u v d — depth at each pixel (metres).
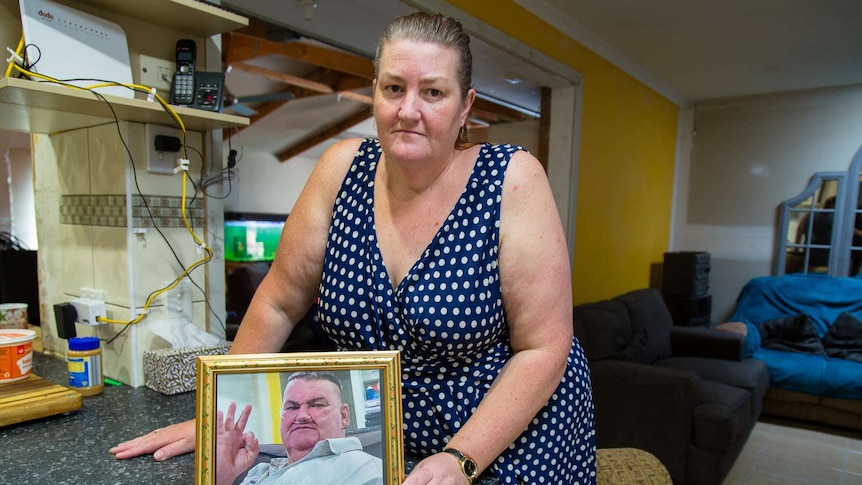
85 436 0.93
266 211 7.78
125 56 1.14
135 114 1.13
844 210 4.23
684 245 5.05
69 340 1.14
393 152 0.69
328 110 6.43
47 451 0.86
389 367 0.68
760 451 2.95
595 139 3.47
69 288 1.38
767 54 3.49
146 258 1.23
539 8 2.78
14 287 1.60
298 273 0.86
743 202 4.72
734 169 4.75
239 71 5.10
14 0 1.05
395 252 0.77
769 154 4.57
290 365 0.66
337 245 0.80
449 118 0.69
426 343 0.75
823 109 4.30
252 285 3.46
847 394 3.13
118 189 1.20
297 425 0.66
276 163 7.88
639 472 1.32
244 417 0.64
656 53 3.55
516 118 3.76
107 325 1.26
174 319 1.28
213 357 0.64
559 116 3.25
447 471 0.64
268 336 0.87
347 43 2.71
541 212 0.75
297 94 5.61
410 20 0.69
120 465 0.82
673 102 4.73
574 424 0.87
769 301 4.18
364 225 0.79
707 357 3.50
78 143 1.30
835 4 2.64
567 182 3.23
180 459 0.84
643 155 4.25
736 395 2.62
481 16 2.40
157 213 1.25
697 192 4.95
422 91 0.67
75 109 1.08
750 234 4.70
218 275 1.42
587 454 0.92
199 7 1.14
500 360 0.80
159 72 1.24
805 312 3.93
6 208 1.89
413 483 0.62
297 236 0.85
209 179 1.37
